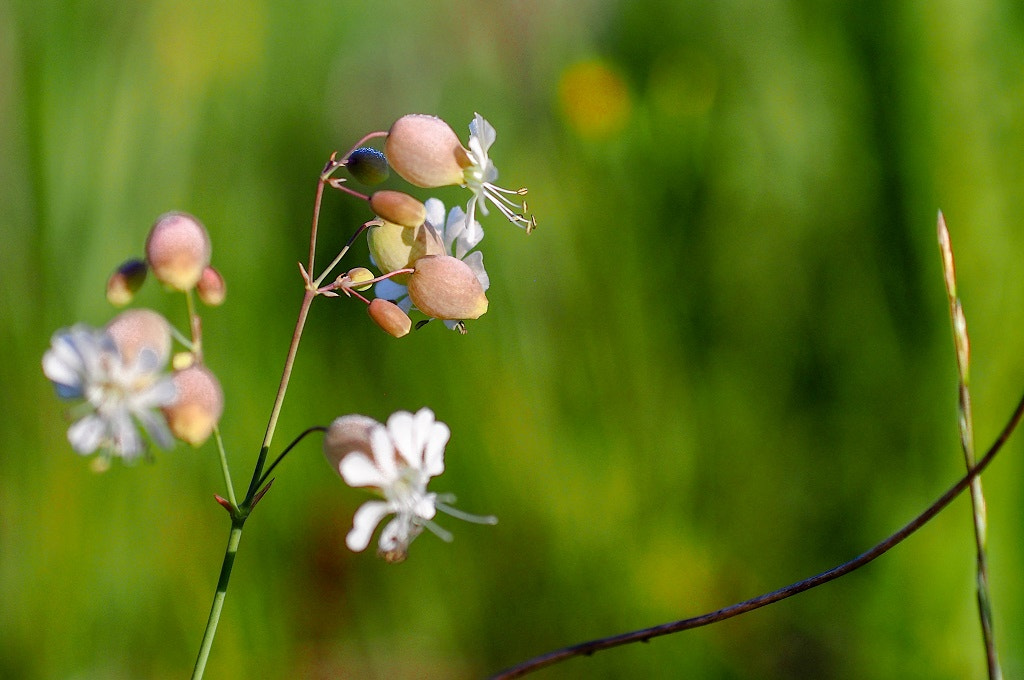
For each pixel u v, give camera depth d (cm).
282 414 68
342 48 85
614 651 65
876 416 69
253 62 78
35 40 66
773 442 70
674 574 66
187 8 73
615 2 87
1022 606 64
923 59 71
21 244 65
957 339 52
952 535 65
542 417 69
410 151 54
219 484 65
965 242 69
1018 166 69
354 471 52
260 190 76
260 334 69
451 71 88
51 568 63
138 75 70
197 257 52
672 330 73
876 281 72
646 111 80
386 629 66
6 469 64
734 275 75
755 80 78
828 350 72
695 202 77
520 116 84
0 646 63
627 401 71
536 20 87
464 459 68
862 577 66
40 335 65
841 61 75
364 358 71
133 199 68
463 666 66
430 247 54
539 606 66
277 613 65
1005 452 65
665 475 69
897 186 72
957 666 64
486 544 67
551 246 74
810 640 66
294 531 66
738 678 65
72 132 66
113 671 63
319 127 83
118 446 50
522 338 71
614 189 78
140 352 50
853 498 68
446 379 70
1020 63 70
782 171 76
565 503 67
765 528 68
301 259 77
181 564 64
